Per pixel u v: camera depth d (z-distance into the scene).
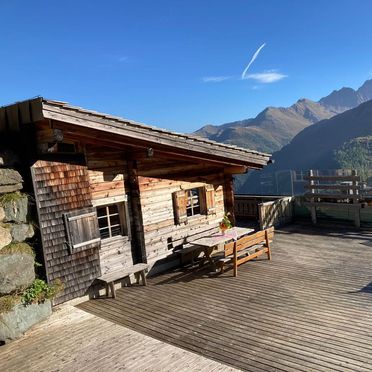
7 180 7.15
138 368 5.40
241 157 11.02
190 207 11.20
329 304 7.21
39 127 7.36
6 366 5.79
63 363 5.72
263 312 7.07
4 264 6.81
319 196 14.02
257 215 15.77
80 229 8.20
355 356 5.39
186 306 7.66
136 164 9.38
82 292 8.29
